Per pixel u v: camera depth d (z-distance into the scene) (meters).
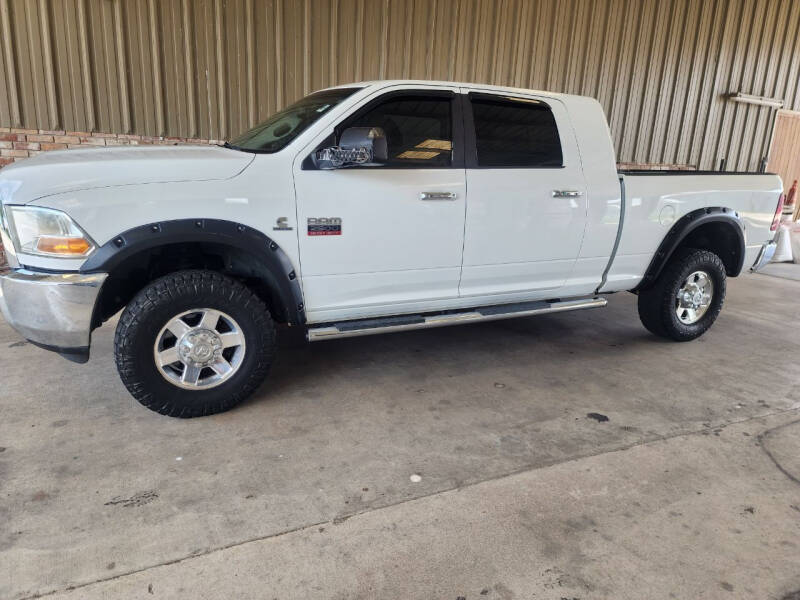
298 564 2.14
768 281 8.14
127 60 6.25
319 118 3.38
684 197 4.57
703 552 2.28
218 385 3.26
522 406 3.60
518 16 8.38
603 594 2.04
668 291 4.72
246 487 2.62
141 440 3.01
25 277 2.86
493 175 3.77
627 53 9.56
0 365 3.94
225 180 3.05
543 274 4.20
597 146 4.23
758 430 3.37
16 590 1.96
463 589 2.04
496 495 2.62
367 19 7.29
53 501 2.47
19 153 6.05
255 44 6.76
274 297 3.55
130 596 1.96
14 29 5.77
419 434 3.18
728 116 11.13
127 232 2.87
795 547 2.33
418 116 3.58
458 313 4.01
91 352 4.24
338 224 3.35
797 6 11.20
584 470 2.86
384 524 2.38
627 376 4.17
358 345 4.67
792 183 12.48
